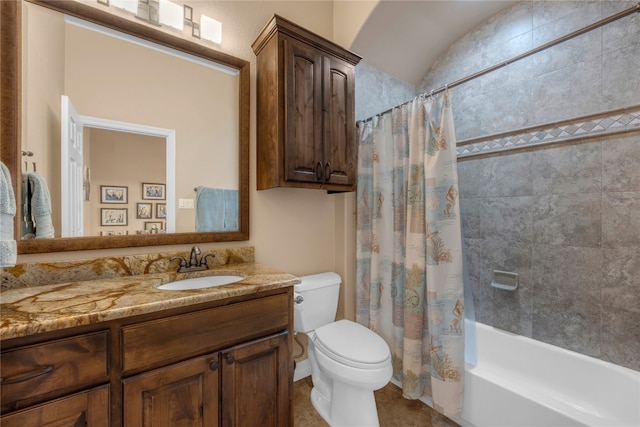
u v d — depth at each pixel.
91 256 1.15
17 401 0.66
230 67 1.51
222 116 1.49
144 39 1.26
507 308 1.77
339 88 1.61
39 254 1.05
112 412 0.78
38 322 0.67
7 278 0.98
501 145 1.82
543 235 1.64
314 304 1.67
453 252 1.46
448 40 2.10
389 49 2.03
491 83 1.89
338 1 2.01
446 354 1.42
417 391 1.56
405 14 1.82
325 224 2.00
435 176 1.49
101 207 1.17
